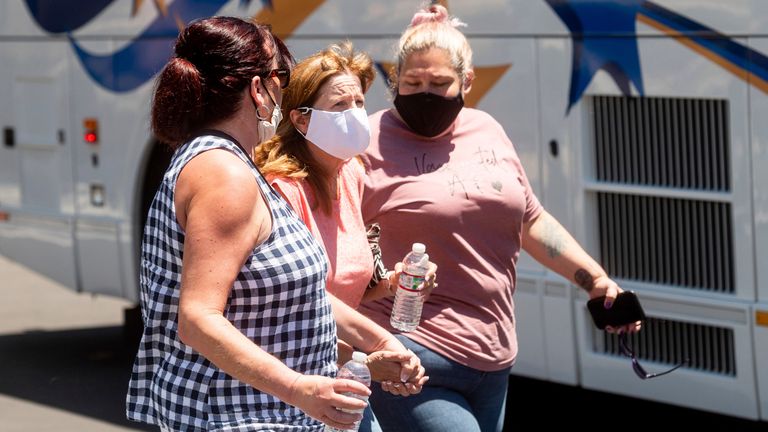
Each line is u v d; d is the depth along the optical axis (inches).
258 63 135.3
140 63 371.6
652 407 319.6
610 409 321.1
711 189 253.3
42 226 407.2
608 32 263.6
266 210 132.7
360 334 162.4
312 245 136.9
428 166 186.7
